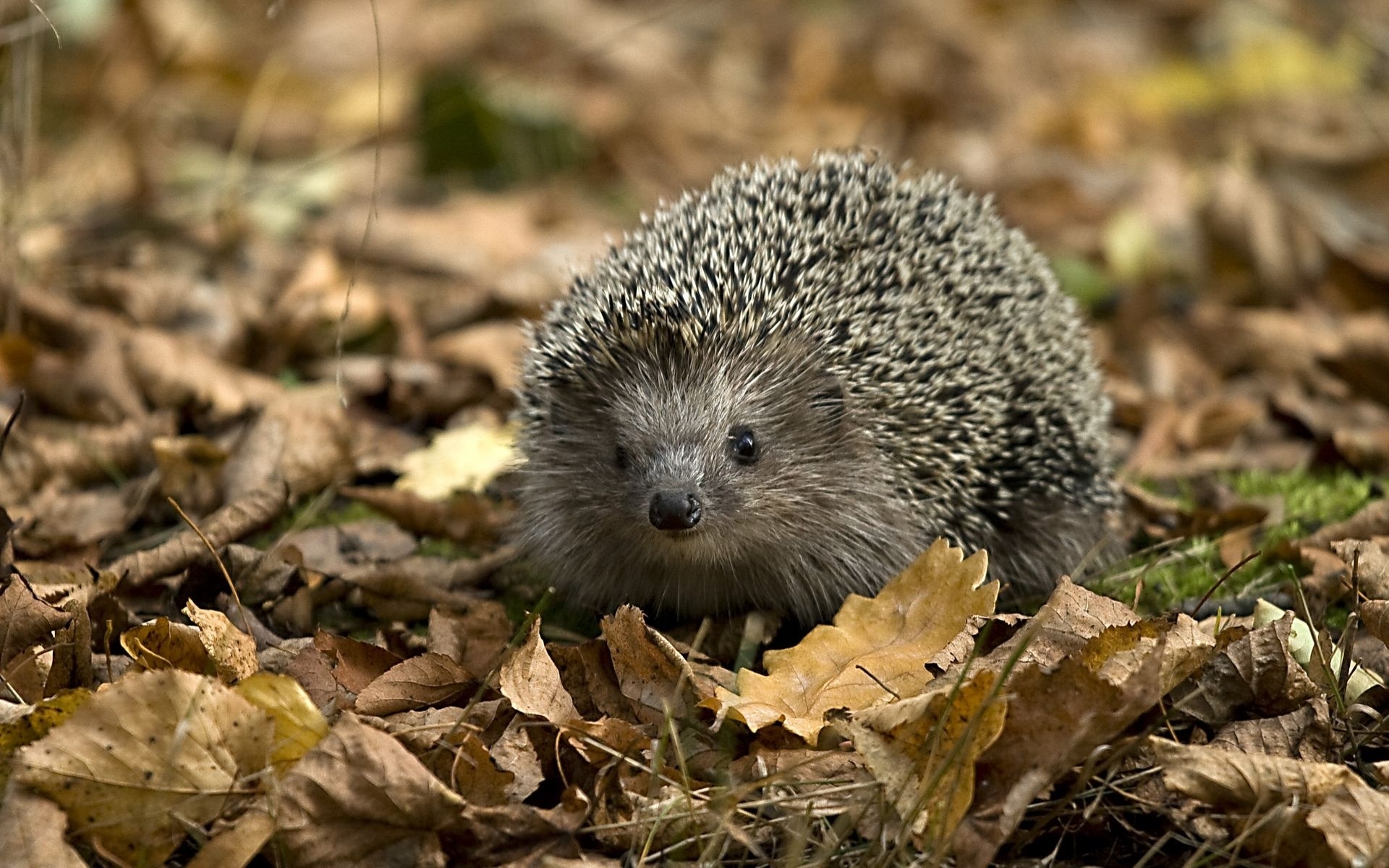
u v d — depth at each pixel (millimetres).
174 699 5191
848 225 7910
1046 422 7863
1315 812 4934
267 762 5262
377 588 7293
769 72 20953
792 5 22812
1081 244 14273
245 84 17531
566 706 5793
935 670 5988
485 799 5348
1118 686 5098
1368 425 9961
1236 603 6852
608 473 7711
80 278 11523
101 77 15453
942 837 4805
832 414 7680
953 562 6434
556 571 7891
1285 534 8039
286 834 5051
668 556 7652
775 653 6371
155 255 12328
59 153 14094
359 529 8375
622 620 6137
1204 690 5793
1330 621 6781
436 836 5090
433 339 11633
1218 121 18266
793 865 4805
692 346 7652
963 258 7949
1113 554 8023
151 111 15672
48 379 9688
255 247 12820
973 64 20125
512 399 10477
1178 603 7086
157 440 8555
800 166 8930
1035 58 20891
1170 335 12219
